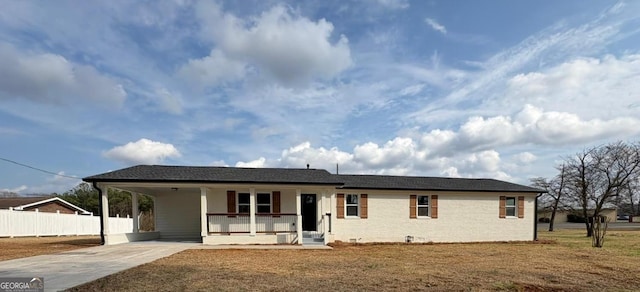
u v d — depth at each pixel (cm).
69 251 1311
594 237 1864
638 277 898
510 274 918
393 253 1405
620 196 2558
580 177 2597
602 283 823
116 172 1672
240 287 722
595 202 2553
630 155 2477
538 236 2503
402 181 2152
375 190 1961
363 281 806
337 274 893
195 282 758
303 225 1888
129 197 4150
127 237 1700
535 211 2167
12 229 2120
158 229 1998
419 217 2008
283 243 1656
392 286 759
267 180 1659
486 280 836
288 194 1859
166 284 731
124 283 730
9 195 4812
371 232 1944
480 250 1556
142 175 1619
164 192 2027
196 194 2044
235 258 1173
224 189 1792
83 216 2670
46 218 2328
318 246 1581
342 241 1883
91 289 672
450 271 957
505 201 2131
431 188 2022
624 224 4384
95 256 1162
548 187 3055
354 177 2169
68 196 4525
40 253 1243
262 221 1673
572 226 4234
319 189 1775
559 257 1293
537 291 745
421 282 805
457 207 2062
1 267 919
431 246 1762
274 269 956
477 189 2073
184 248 1452
